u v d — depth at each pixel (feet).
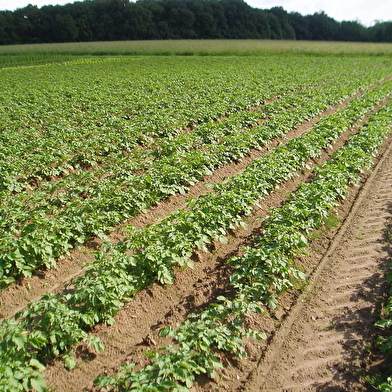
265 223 31.65
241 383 17.99
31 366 17.66
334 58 169.27
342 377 18.30
